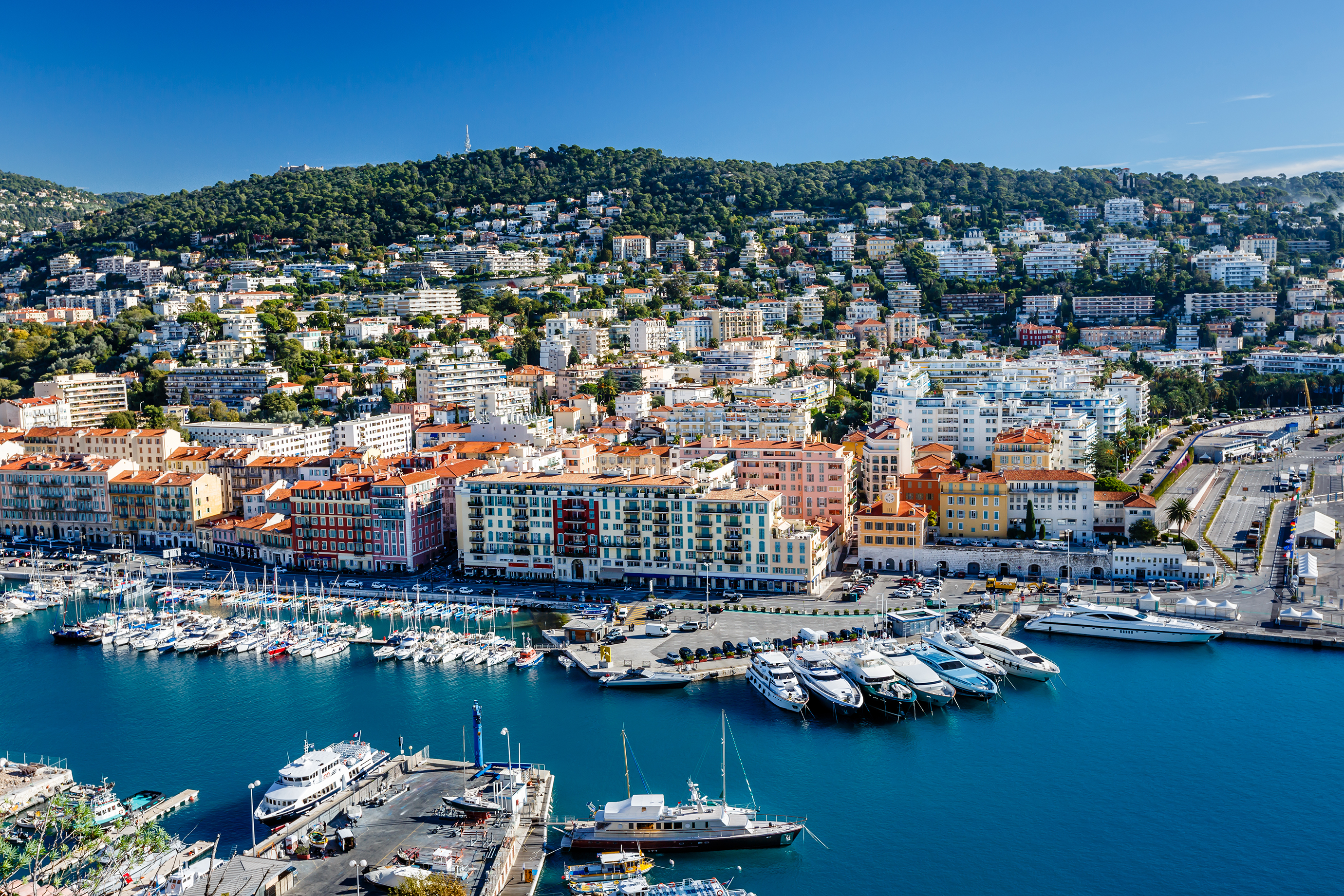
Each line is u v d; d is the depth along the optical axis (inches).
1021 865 5979.3
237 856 5856.3
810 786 6884.8
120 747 7593.5
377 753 7308.1
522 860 5920.3
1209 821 6402.6
